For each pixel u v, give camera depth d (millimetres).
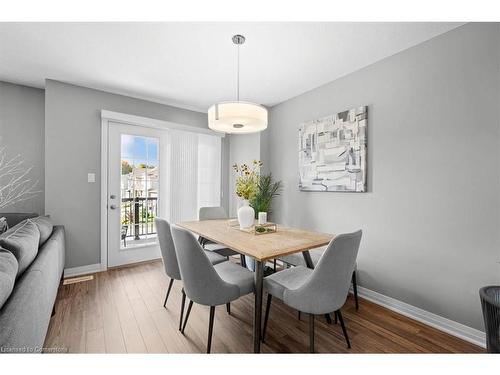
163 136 3555
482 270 1710
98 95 3021
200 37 1975
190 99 3379
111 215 3131
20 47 2121
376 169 2342
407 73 2117
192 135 3789
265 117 2074
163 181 3551
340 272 1411
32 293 1110
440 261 1911
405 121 2127
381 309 2195
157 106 3459
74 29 1875
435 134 1939
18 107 2924
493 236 1667
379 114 2322
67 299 2264
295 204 3256
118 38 1988
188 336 1736
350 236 1370
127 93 3160
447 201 1875
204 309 2135
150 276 2875
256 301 1517
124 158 3236
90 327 1821
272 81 2801
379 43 2051
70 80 2771
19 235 1464
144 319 1946
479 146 1721
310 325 1479
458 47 1819
